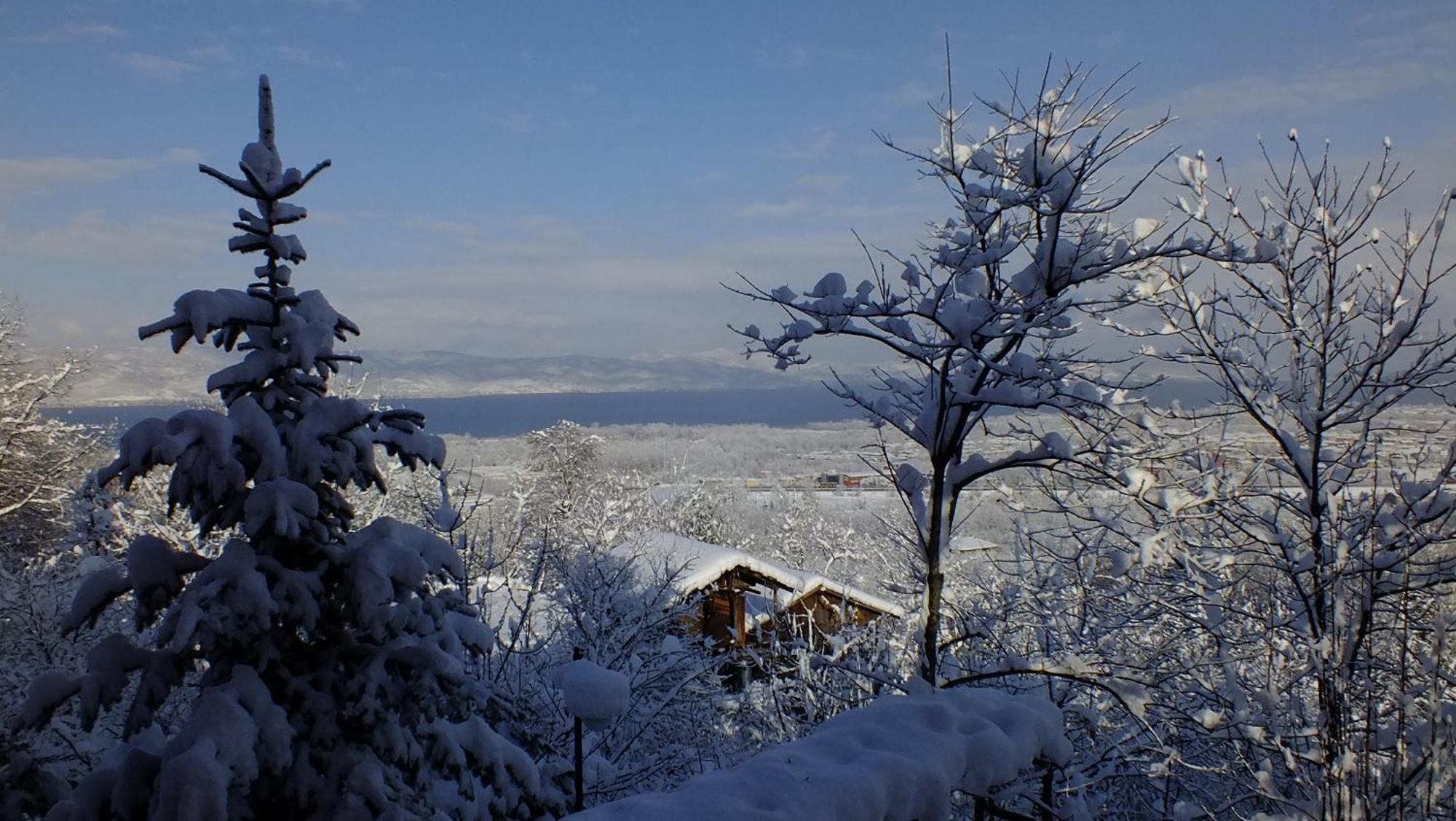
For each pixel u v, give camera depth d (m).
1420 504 8.28
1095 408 8.23
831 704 11.57
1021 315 7.52
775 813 3.70
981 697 5.17
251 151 5.47
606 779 10.34
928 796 4.18
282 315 5.45
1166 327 9.43
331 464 5.40
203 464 5.17
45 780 5.62
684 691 13.39
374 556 5.40
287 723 5.11
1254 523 9.39
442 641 5.83
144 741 5.52
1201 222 9.54
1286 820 6.08
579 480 43.59
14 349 24.94
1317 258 9.24
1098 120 7.61
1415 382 8.67
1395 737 6.64
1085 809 7.51
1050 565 10.88
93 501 17.59
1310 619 8.54
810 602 21.67
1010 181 8.16
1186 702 9.69
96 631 12.91
